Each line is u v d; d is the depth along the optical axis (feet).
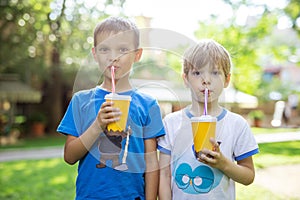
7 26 42.83
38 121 52.54
